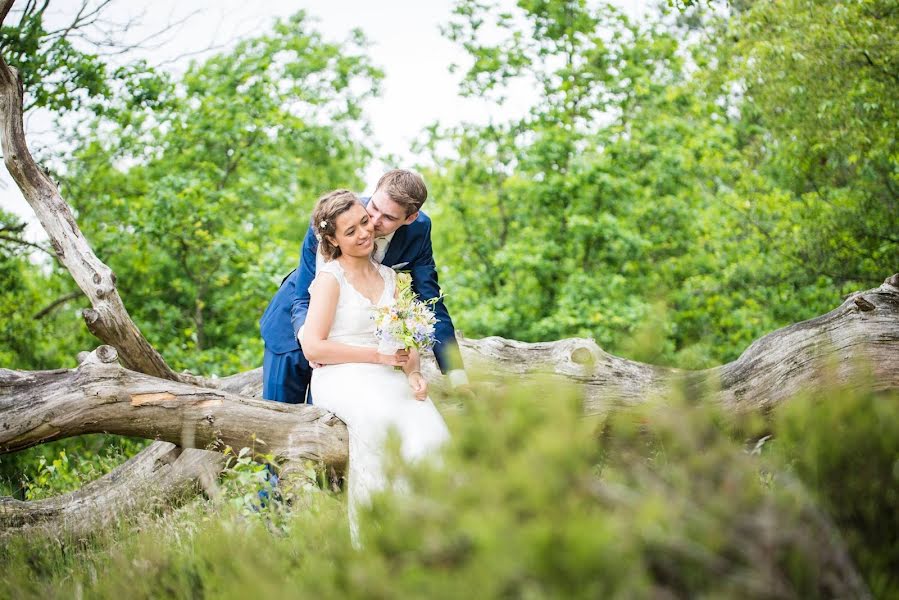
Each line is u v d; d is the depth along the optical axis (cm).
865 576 204
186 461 471
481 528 169
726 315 1202
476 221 1444
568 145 1303
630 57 1370
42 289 1266
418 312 379
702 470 196
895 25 848
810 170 1034
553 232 1342
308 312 394
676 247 1382
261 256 1209
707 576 179
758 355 482
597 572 168
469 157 1423
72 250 469
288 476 395
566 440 189
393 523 192
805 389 461
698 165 1307
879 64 848
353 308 392
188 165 1396
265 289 1210
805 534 185
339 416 388
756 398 470
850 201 966
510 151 1379
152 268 1338
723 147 1271
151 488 461
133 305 1362
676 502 184
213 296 1431
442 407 483
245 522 325
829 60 868
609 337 1158
